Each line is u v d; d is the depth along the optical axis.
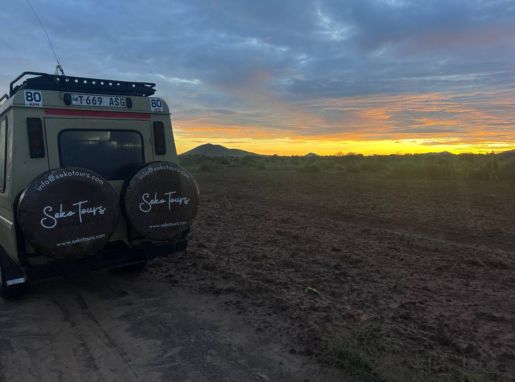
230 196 20.80
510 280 7.27
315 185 26.17
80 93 6.36
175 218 6.48
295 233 11.20
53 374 4.40
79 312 6.09
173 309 6.07
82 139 6.38
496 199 18.17
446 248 9.49
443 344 4.85
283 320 5.53
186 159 78.94
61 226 5.41
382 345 4.66
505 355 4.61
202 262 8.39
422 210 15.32
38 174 6.02
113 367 4.50
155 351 4.83
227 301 6.27
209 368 4.43
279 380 4.17
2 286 6.53
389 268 7.93
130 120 6.79
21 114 5.93
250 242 10.17
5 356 4.81
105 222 5.72
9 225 5.91
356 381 4.09
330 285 6.93
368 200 18.39
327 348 4.68
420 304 6.11
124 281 7.46
